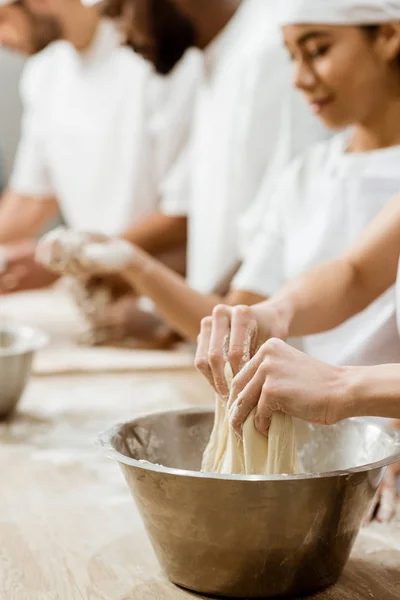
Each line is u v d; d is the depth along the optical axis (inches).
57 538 44.9
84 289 90.6
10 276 97.0
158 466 35.5
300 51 58.9
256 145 85.8
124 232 99.5
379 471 37.1
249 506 34.6
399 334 52.7
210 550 36.1
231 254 90.9
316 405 34.1
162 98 102.3
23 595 38.6
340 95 59.3
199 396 72.4
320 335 63.7
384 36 57.2
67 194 114.7
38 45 102.9
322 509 35.4
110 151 106.5
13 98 158.4
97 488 52.2
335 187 65.3
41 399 72.1
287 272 68.9
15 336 72.4
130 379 78.6
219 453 41.0
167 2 83.4
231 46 88.6
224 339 40.9
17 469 55.6
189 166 96.7
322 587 38.0
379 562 41.1
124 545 43.9
